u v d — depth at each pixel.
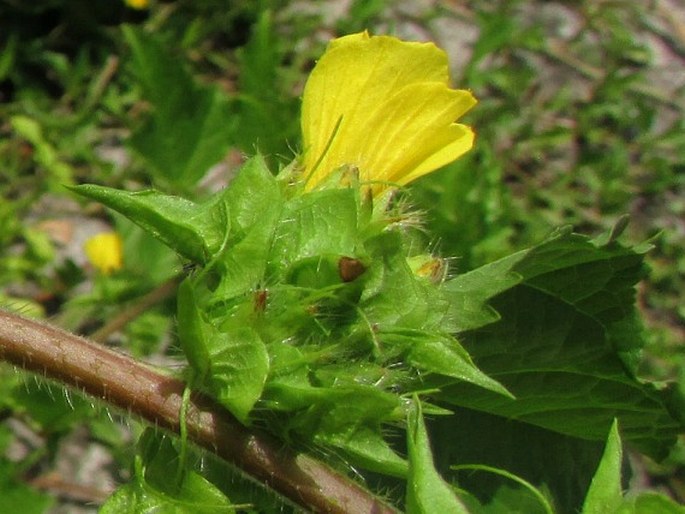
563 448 0.15
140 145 0.24
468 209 0.26
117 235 0.25
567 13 0.39
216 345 0.10
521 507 0.15
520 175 0.34
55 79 0.31
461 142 0.12
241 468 0.10
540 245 0.13
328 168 0.11
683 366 0.28
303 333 0.10
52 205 0.29
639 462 0.29
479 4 0.37
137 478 0.10
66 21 0.31
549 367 0.14
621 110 0.36
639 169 0.36
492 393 0.15
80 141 0.29
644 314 0.33
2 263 0.26
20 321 0.11
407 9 0.36
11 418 0.24
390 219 0.11
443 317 0.11
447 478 0.15
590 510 0.10
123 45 0.31
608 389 0.15
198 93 0.24
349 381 0.10
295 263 0.10
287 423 0.10
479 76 0.34
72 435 0.24
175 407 0.10
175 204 0.10
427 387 0.14
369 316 0.11
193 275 0.11
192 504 0.10
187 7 0.32
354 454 0.10
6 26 0.31
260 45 0.24
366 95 0.11
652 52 0.39
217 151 0.24
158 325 0.24
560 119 0.36
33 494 0.21
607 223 0.34
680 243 0.34
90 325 0.25
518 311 0.14
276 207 0.10
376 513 0.10
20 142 0.29
